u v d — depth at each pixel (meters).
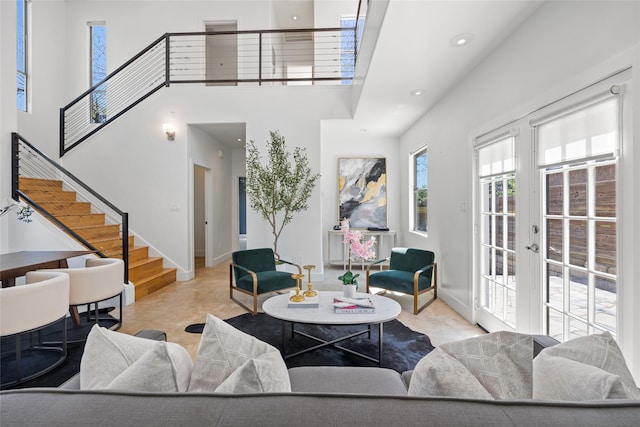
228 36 7.11
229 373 0.92
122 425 0.57
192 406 0.60
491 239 2.90
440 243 3.99
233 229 7.80
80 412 0.59
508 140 2.56
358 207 6.11
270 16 6.38
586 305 1.86
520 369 0.88
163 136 5.10
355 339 2.79
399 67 3.01
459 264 3.45
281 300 2.74
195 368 0.93
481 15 2.20
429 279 3.77
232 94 5.04
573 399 0.78
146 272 4.45
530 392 0.85
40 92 5.65
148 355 0.85
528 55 2.23
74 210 4.74
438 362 0.85
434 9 2.13
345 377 1.44
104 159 5.15
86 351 0.98
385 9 2.17
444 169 3.81
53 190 4.74
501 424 0.56
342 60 6.15
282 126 5.00
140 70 6.15
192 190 5.28
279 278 3.74
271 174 4.82
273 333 2.96
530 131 2.26
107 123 5.14
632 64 1.50
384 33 2.41
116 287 2.89
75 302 2.58
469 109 3.14
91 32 6.38
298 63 8.32
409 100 3.95
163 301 3.94
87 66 6.25
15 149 3.59
